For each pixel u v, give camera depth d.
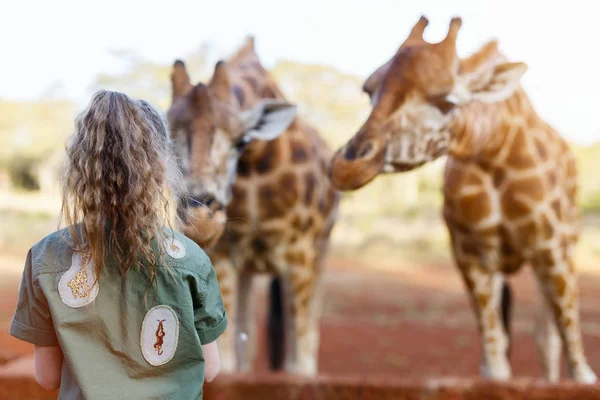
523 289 12.97
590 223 20.66
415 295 11.95
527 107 4.03
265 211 4.17
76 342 1.53
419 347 7.15
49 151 26.17
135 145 1.57
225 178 3.58
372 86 3.56
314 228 4.37
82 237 1.55
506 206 3.93
